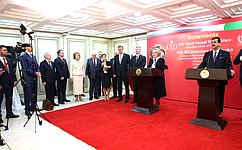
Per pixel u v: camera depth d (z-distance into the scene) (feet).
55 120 12.61
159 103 16.55
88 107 16.08
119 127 11.03
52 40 21.80
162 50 19.84
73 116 13.47
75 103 18.01
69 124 11.76
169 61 19.29
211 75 9.86
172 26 19.03
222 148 8.21
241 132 9.96
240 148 8.17
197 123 11.10
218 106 10.87
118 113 13.99
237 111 14.28
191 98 17.89
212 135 9.61
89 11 14.52
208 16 15.88
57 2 12.16
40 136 9.96
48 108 15.31
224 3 12.44
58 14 14.39
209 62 11.51
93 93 20.79
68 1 12.03
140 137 9.55
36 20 15.93
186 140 9.07
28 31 11.95
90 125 11.50
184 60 18.26
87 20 17.29
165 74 19.53
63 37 22.71
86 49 24.97
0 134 9.60
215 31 16.28
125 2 11.91
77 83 19.17
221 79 9.56
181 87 18.52
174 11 15.30
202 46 17.08
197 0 11.57
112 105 16.66
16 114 14.51
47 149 8.49
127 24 18.06
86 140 9.34
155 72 13.29
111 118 12.80
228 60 10.94
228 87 15.37
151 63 15.43
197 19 17.03
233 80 15.12
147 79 13.67
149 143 8.84
